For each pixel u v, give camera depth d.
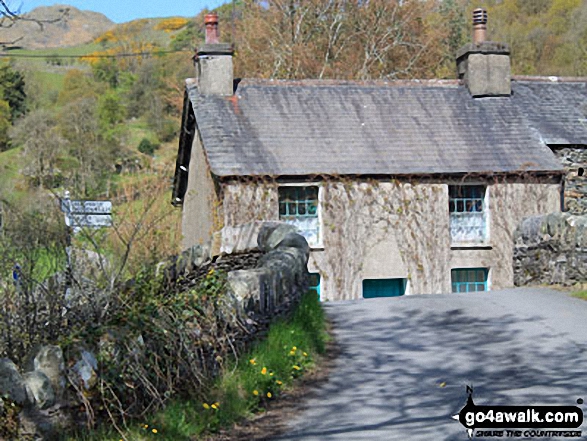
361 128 20.94
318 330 9.82
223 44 21.28
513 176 20.34
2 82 21.33
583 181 21.06
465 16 47.12
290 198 19.73
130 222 8.23
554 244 14.68
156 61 57.69
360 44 34.78
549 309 11.18
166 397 6.22
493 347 9.09
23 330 6.07
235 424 6.55
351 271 19.70
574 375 7.67
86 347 5.71
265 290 8.56
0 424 5.04
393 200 19.92
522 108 22.22
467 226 20.52
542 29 46.59
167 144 47.53
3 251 6.40
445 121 21.53
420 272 20.02
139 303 6.82
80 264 7.10
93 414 5.56
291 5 34.19
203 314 7.15
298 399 7.33
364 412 6.79
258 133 20.20
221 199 19.08
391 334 10.12
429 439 5.93
